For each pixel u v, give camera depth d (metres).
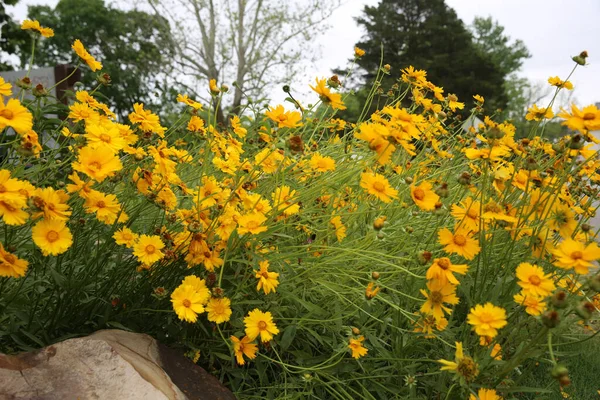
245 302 1.87
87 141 1.72
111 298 1.93
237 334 1.86
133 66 20.89
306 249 2.25
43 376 1.45
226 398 1.78
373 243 2.13
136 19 20.00
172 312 1.87
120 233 1.81
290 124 1.90
